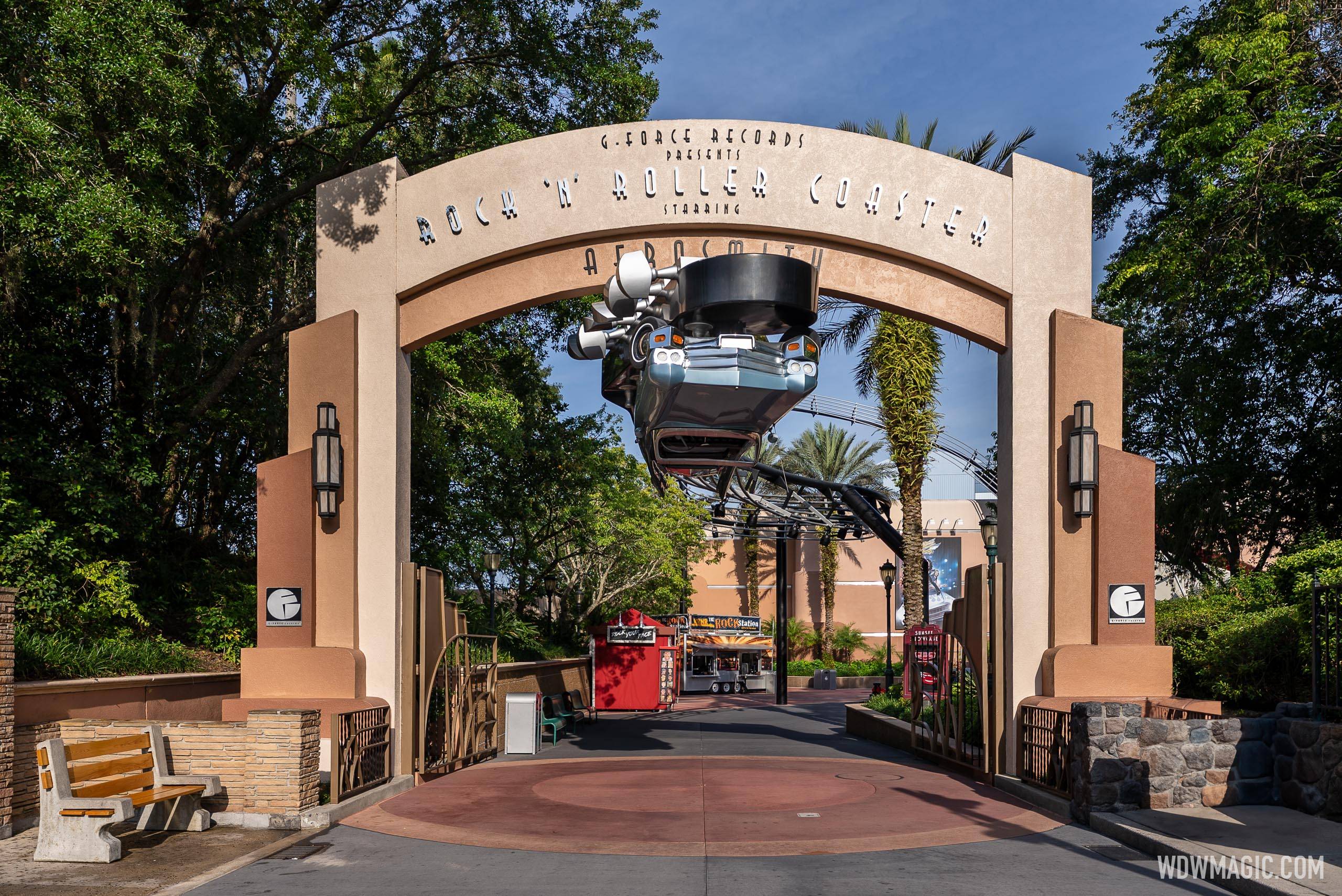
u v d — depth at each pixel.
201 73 15.54
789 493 32.16
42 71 12.16
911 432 27.59
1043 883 7.34
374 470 12.73
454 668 14.79
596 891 7.13
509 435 22.00
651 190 13.10
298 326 18.66
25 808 9.27
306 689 12.02
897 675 52.00
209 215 17.61
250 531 23.25
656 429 13.29
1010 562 12.73
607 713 30.02
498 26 18.83
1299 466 20.78
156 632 15.09
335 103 17.42
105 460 14.98
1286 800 9.84
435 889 7.19
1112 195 24.75
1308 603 12.62
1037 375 12.88
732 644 47.44
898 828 9.59
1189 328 21.84
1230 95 17.30
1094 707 9.84
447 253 13.10
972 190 13.16
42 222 11.68
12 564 12.70
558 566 35.09
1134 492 12.41
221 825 9.52
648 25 20.06
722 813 10.39
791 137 13.21
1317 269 19.16
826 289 13.30
